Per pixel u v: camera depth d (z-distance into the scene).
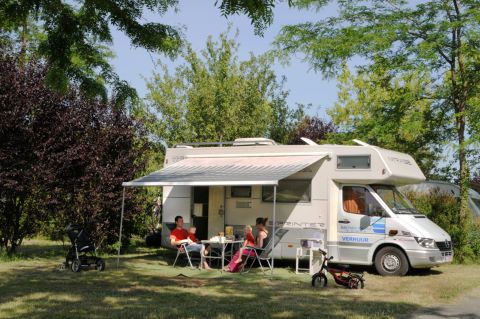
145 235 19.75
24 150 14.46
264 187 14.47
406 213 13.43
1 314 7.62
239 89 23.45
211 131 23.02
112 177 15.82
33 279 11.24
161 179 13.23
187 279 11.72
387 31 16.23
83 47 7.72
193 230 14.52
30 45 16.81
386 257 13.12
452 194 18.28
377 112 17.98
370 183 13.64
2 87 13.85
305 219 13.90
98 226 16.02
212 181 12.39
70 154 14.76
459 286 11.16
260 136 24.06
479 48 16.14
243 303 8.82
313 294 9.96
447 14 16.53
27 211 15.09
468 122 15.90
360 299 9.43
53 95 14.38
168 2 7.50
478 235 16.33
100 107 15.98
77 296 9.18
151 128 22.38
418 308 8.73
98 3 7.18
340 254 13.54
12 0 7.13
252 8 6.23
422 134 17.84
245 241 13.31
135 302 8.73
